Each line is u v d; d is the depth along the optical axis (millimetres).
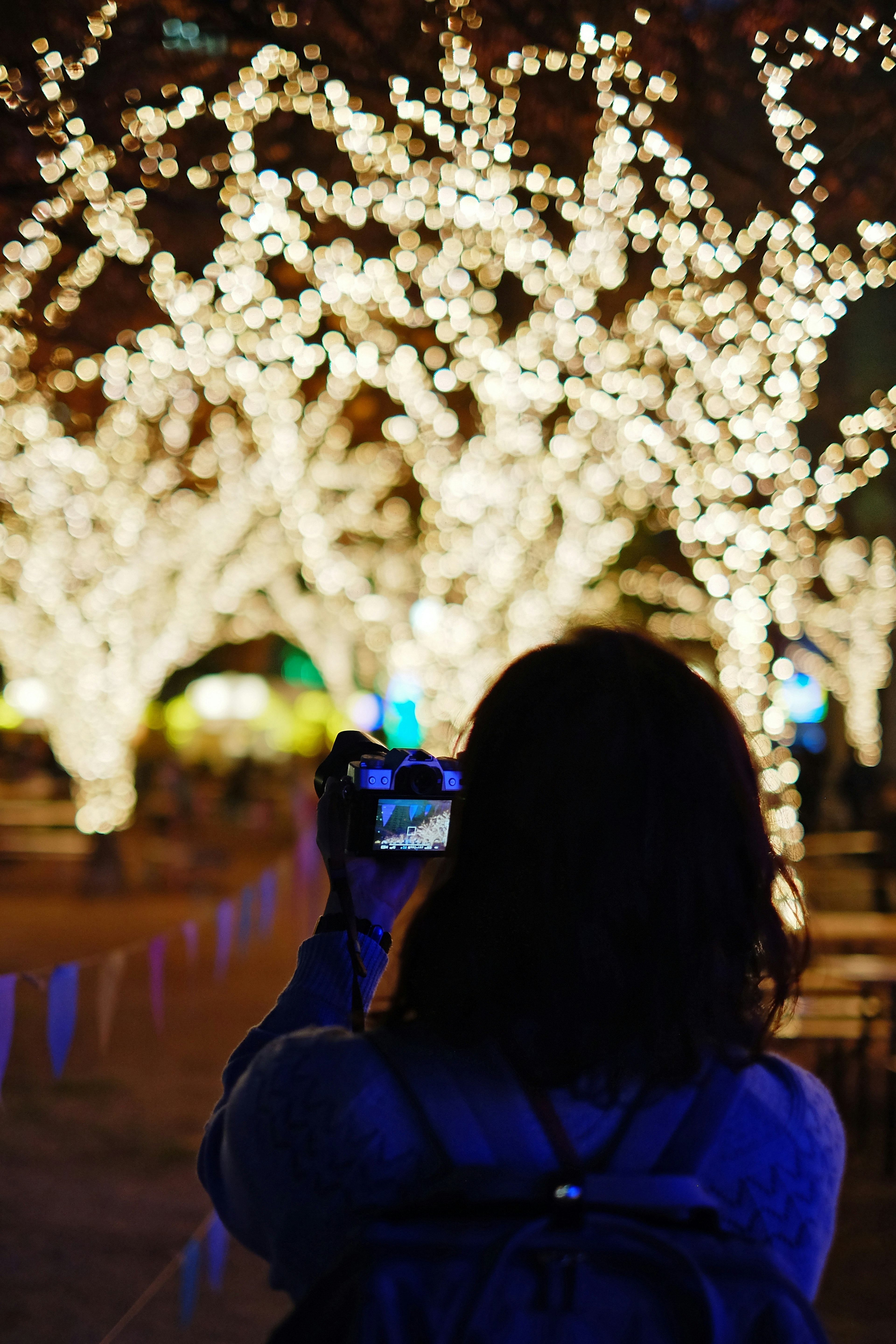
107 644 16781
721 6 5238
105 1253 4859
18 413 9641
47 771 24906
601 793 1220
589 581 17594
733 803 1255
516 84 6066
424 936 1282
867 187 6004
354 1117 1162
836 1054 6801
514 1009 1196
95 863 16844
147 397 10695
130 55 5520
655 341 9188
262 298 8594
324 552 16656
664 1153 1161
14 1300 4344
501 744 1279
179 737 26172
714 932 1215
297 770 26000
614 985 1178
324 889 12070
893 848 11539
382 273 7980
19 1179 5695
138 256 6539
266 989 10445
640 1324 1079
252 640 31734
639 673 1285
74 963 2779
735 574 11078
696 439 9484
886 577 20203
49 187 5719
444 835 1435
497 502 13273
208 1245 4879
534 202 7590
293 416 12266
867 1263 4922
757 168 6312
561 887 1202
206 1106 7012
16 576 15102
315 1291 1082
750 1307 1088
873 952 7848
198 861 17844
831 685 21328
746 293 8133
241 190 6629
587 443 11602
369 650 20453
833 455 10703
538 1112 1158
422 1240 1086
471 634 14062
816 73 5574
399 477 17531
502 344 10594
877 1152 6344
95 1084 7395
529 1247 1091
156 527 16453
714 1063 1210
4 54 5180
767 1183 1168
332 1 5418
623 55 5398
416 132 7176
